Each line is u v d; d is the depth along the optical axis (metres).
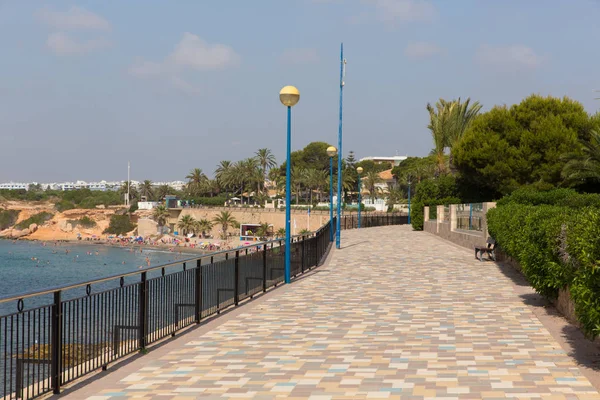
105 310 8.36
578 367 8.02
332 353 9.12
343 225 54.22
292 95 18.12
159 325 10.11
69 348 7.54
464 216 32.84
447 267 21.67
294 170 135.50
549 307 13.09
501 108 41.94
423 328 10.98
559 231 10.75
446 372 7.86
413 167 129.12
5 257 122.25
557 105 40.88
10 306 30.67
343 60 34.38
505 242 18.55
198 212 143.62
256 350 9.45
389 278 18.84
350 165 153.12
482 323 11.39
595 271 7.52
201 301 12.05
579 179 34.94
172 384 7.59
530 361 8.39
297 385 7.40
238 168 146.88
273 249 17.45
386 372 7.93
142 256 123.88
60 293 7.34
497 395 6.77
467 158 41.09
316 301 14.54
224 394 7.10
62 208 199.50
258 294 15.88
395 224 67.12
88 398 7.08
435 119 50.69
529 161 39.34
